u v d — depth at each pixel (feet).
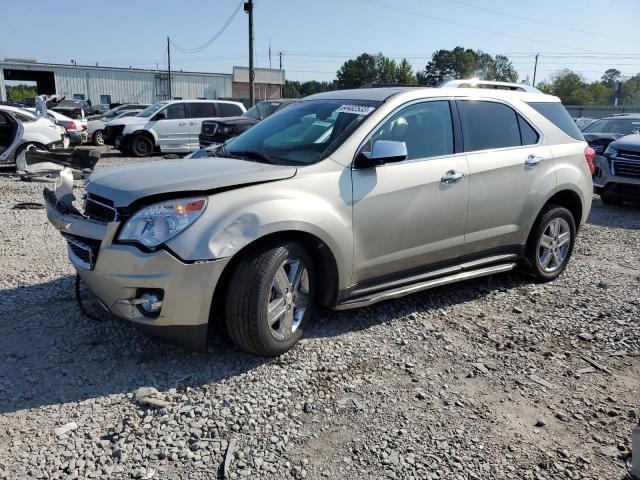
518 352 13.39
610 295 17.31
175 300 10.96
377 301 13.99
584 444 10.00
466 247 15.51
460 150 15.26
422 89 15.19
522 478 9.06
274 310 12.02
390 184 13.53
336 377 11.86
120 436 9.68
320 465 9.16
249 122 46.50
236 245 11.15
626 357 13.37
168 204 11.02
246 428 10.03
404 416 10.59
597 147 39.55
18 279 17.12
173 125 61.72
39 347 12.76
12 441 9.46
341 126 13.89
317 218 12.18
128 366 12.03
